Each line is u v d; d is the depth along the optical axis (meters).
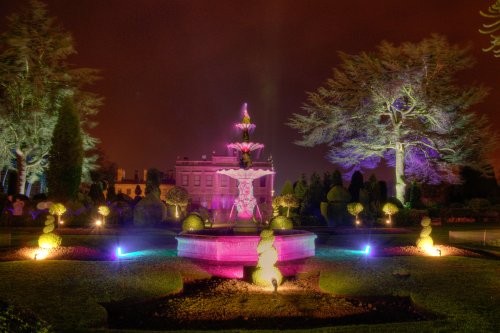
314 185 36.97
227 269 12.74
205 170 61.31
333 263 13.39
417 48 34.38
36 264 12.48
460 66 34.66
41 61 36.06
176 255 15.43
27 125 34.88
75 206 26.94
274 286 10.73
